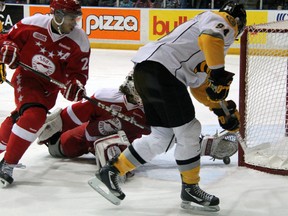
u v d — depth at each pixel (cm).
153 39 2109
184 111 523
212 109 558
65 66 648
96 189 555
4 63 617
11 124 661
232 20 505
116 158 550
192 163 537
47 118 704
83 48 632
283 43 777
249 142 765
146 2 2173
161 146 546
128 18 2116
